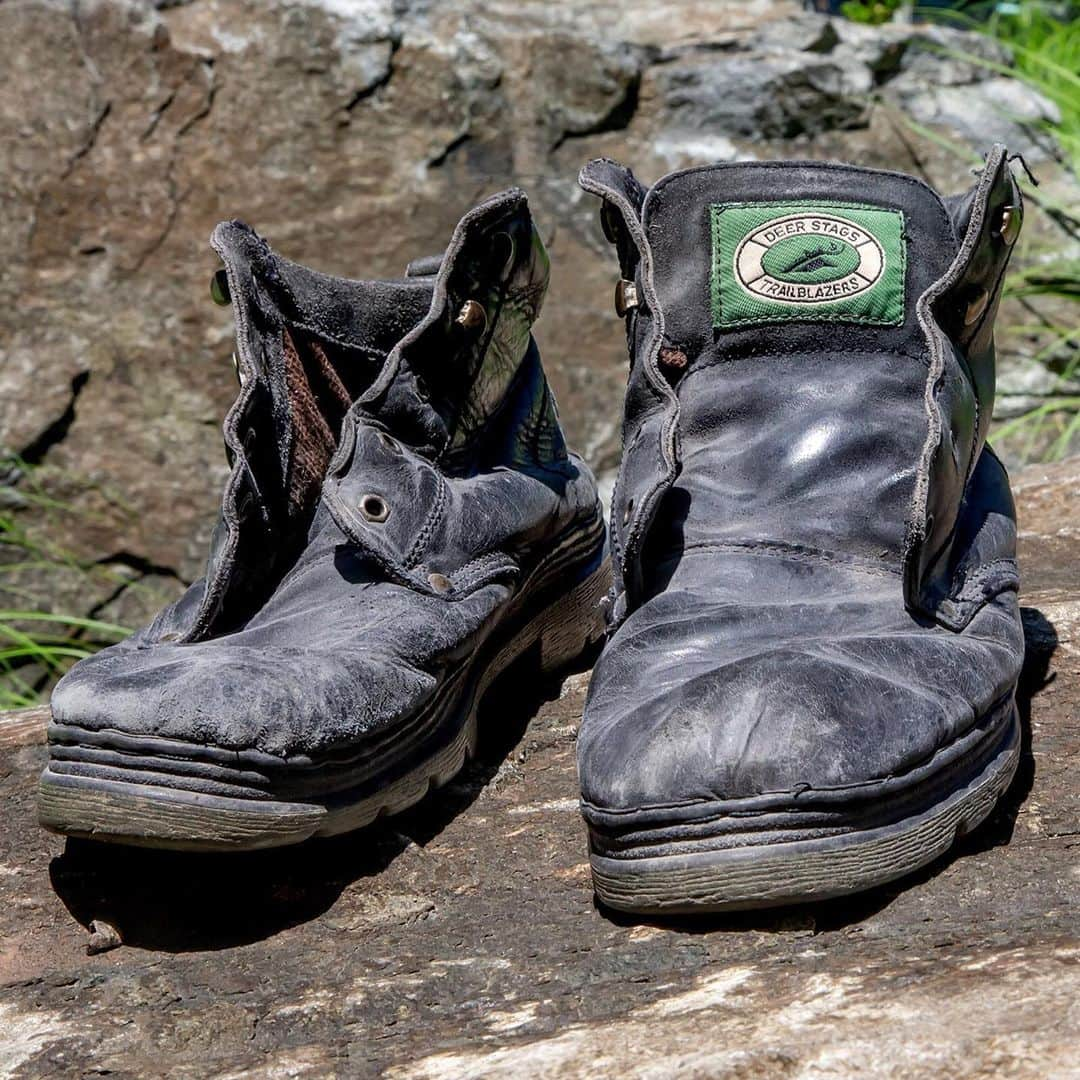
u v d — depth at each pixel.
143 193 3.71
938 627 1.46
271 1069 1.20
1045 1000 1.10
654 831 1.25
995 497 1.69
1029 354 3.88
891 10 4.55
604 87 3.76
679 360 1.59
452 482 1.69
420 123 3.74
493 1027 1.23
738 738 1.24
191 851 1.38
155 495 3.74
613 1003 1.24
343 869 1.50
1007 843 1.41
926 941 1.25
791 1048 1.09
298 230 3.74
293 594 1.61
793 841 1.23
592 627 1.97
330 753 1.39
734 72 3.80
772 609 1.43
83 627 3.76
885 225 1.55
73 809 1.34
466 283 1.67
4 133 3.69
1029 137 3.93
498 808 1.64
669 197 1.58
